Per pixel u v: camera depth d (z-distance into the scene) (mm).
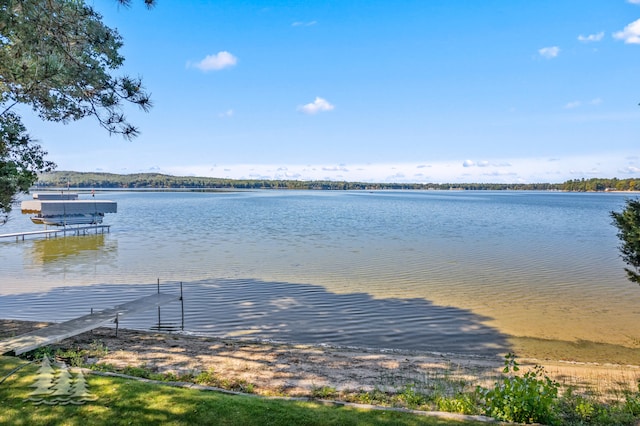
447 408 6445
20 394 5922
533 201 139125
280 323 13148
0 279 19312
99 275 20281
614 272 21703
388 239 35031
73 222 38625
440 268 22344
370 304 15227
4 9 6648
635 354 10992
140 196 160375
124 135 8328
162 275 20250
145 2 7090
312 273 20781
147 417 5309
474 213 72500
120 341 10539
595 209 88125
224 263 23609
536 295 16812
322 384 7996
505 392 6191
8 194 9758
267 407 5738
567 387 8164
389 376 8648
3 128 8617
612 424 6031
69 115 8398
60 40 7559
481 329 12773
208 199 134750
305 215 65188
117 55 8594
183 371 8328
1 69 7191
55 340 9188
